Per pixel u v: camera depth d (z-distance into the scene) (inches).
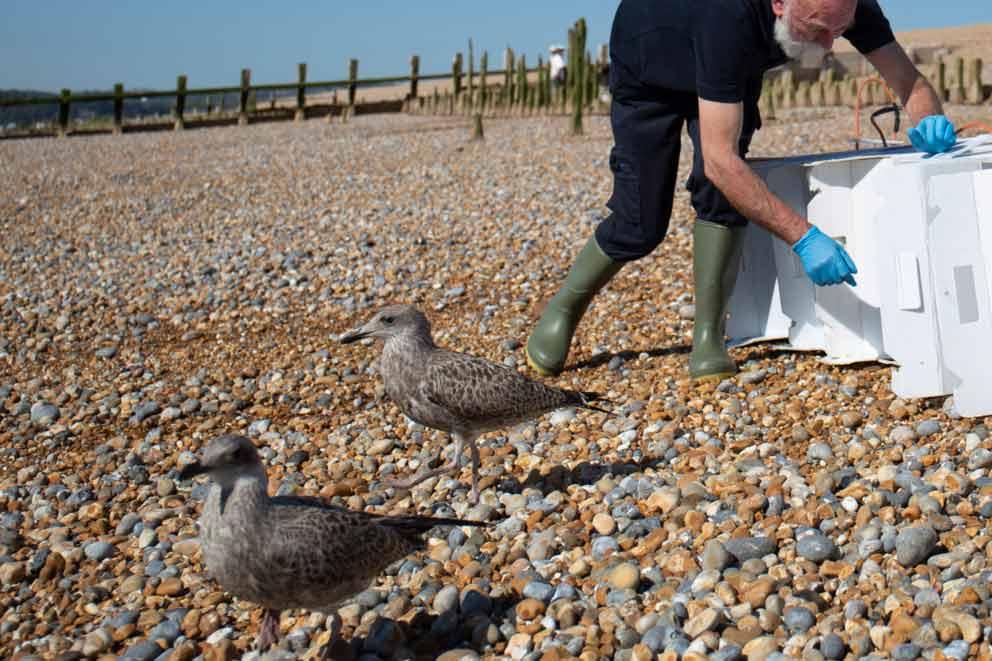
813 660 135.2
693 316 301.6
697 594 154.5
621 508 186.1
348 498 209.5
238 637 161.0
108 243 506.9
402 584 172.6
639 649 141.1
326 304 367.2
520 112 1117.7
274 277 408.5
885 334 218.7
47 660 157.5
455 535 185.3
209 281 413.1
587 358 281.6
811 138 669.3
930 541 156.7
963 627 135.5
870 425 212.4
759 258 266.1
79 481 235.3
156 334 352.5
